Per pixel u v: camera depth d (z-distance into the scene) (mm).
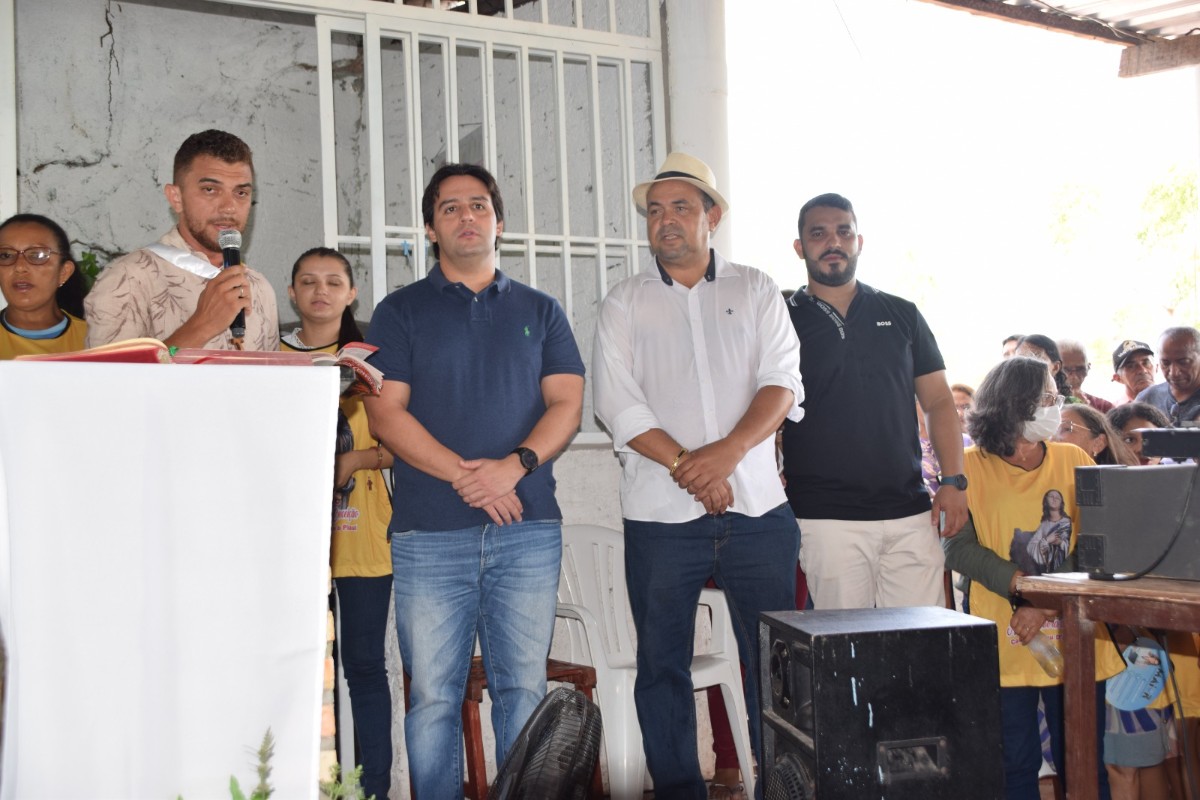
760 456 2781
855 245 3062
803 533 3006
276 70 4934
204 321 1815
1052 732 2871
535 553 2463
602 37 3658
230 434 1238
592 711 1037
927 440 3922
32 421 1175
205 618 1218
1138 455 3240
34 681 1160
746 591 2760
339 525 2887
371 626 2902
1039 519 2783
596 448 3652
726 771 3406
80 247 4500
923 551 2998
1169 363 4488
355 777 1302
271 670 1236
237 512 1236
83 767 1167
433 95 4715
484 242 2551
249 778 1216
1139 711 2756
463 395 2486
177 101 4711
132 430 1203
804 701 1786
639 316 2895
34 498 1171
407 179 4926
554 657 3404
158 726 1192
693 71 3768
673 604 2738
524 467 2428
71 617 1173
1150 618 1994
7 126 3078
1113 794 2809
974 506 2918
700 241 2906
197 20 4750
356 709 2896
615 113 3896
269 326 2482
